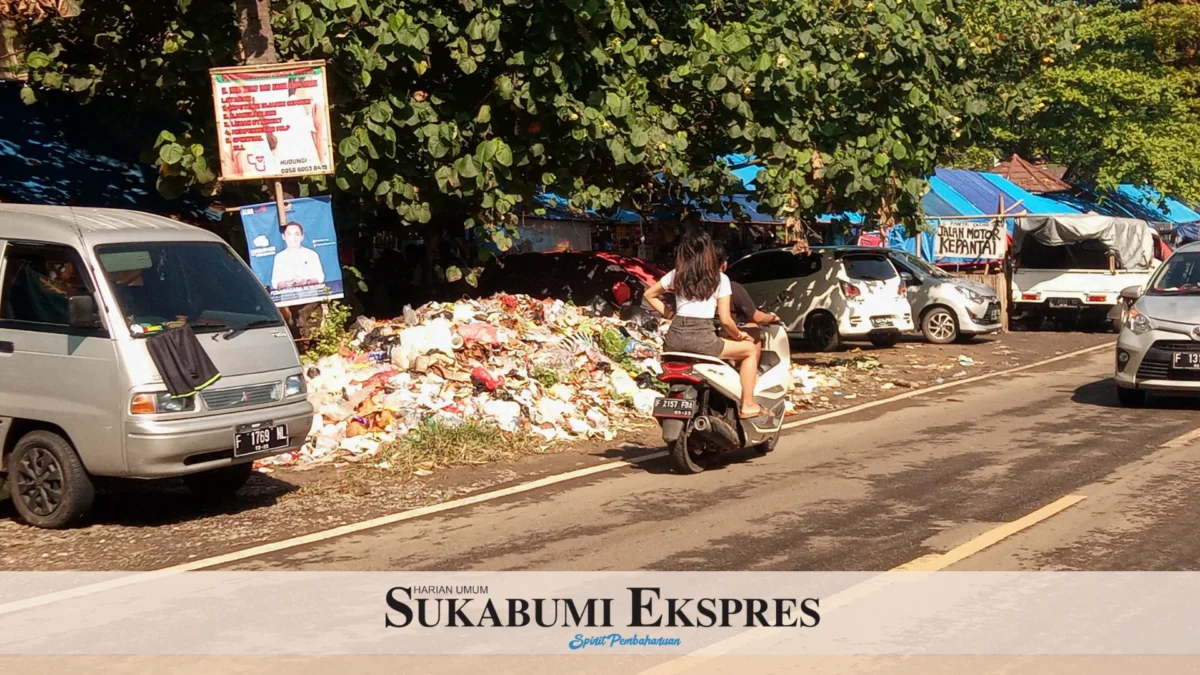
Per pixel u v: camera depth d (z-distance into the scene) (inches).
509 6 529.3
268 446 329.4
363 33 504.1
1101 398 556.7
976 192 1193.4
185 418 309.9
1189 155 1397.6
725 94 551.8
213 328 325.7
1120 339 522.0
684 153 593.3
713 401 384.8
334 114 512.7
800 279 783.7
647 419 488.4
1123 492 337.4
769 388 405.1
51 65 544.7
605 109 540.7
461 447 400.8
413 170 538.0
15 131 615.2
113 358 305.1
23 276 326.6
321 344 472.1
